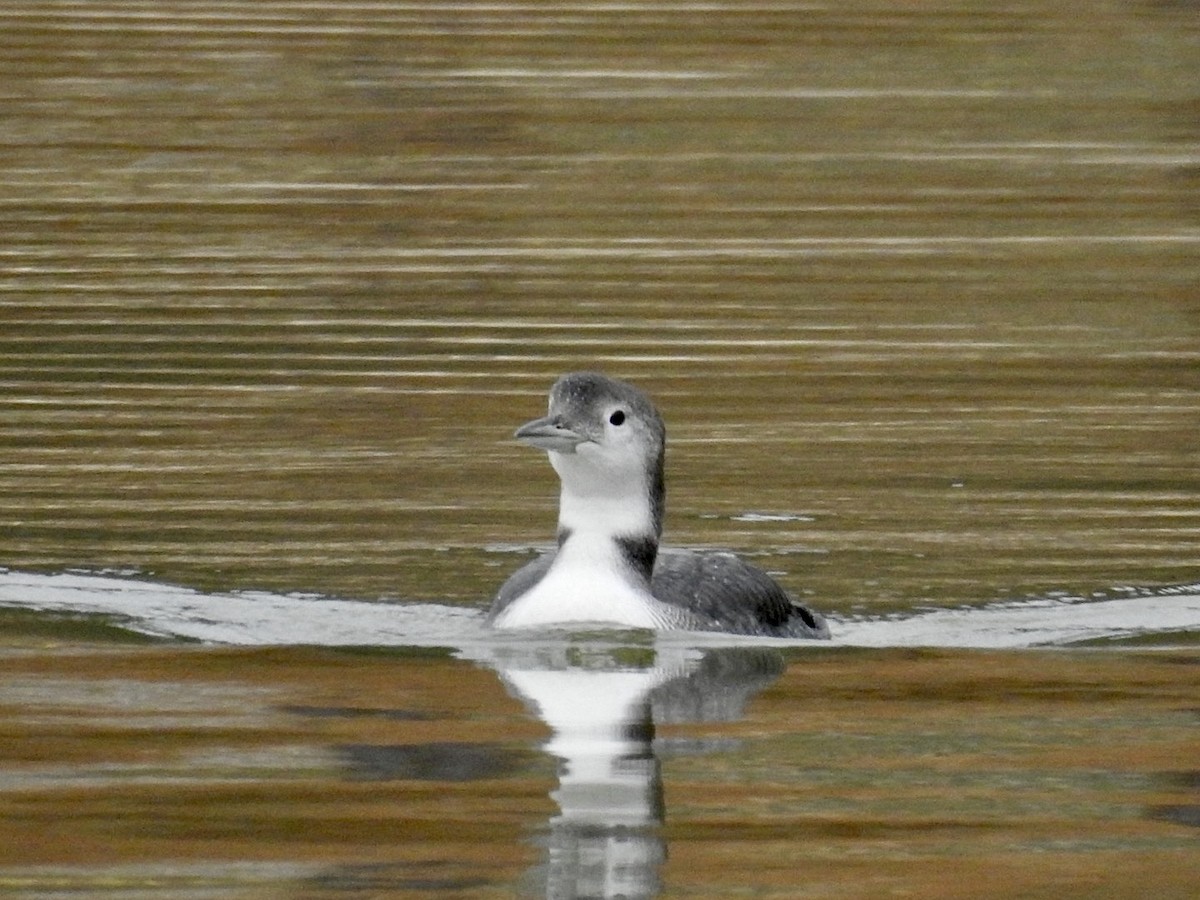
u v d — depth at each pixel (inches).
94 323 719.1
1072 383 677.9
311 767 335.0
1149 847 300.2
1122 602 489.4
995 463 598.5
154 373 669.3
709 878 286.4
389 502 560.1
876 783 329.4
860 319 741.9
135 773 330.6
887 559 525.7
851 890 283.1
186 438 609.0
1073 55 1030.4
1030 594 494.9
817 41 1039.6
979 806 317.7
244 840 300.2
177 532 528.4
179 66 1002.1
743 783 328.5
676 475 589.3
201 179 890.1
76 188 876.6
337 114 958.4
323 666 409.1
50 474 573.9
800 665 419.8
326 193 877.8
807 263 805.2
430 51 1021.8
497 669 410.0
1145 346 719.1
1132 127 960.3
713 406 647.8
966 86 997.2
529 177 899.4
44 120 945.5
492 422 629.3
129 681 391.9
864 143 939.3
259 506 552.7
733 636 450.9
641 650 431.5
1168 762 341.4
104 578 488.1
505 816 311.6
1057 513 560.1
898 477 588.4
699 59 1016.9
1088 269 804.0
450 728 359.9
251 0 1094.4
